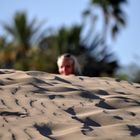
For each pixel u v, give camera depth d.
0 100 12.15
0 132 9.95
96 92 13.64
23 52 73.38
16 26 73.94
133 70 67.69
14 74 14.98
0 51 74.00
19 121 10.66
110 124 10.90
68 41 69.50
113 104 12.48
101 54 71.00
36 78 14.49
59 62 16.91
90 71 70.06
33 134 9.95
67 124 10.59
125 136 10.08
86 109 11.78
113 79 16.08
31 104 11.97
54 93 13.11
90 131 10.22
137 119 11.41
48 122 10.66
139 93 14.41
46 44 71.88
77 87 13.95
